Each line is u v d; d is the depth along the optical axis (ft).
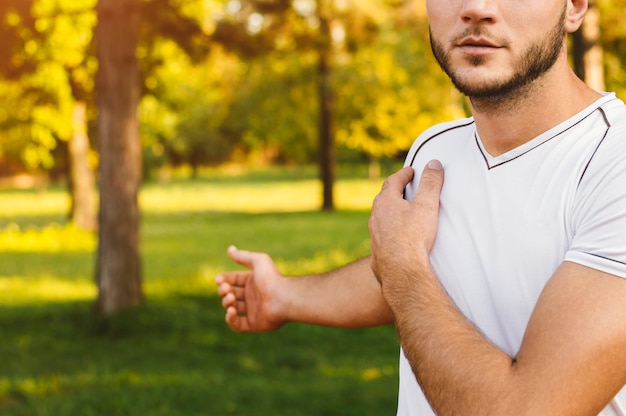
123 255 34.32
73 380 24.80
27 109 62.85
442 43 3.67
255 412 20.99
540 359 3.20
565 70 3.69
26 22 36.88
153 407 21.29
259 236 74.18
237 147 219.61
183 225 87.76
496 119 3.74
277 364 28.73
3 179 200.03
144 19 36.76
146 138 90.68
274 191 149.28
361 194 130.62
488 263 3.75
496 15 3.49
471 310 3.81
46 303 40.96
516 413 3.18
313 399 22.33
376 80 85.81
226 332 33.27
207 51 39.34
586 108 3.66
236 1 40.19
